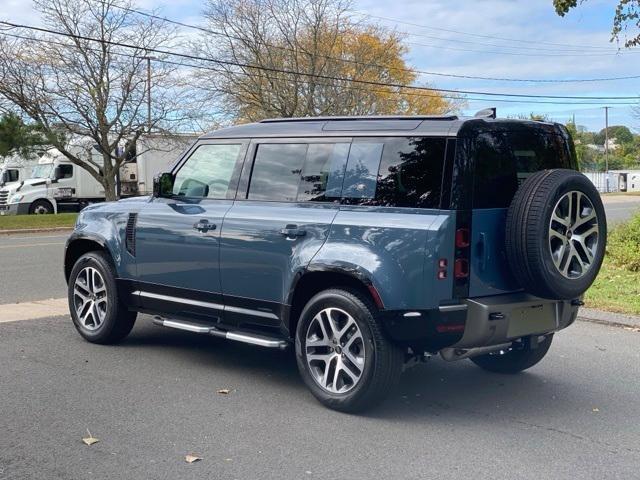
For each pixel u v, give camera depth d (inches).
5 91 1008.9
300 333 209.2
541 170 211.5
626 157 3331.7
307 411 204.1
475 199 190.4
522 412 206.8
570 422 198.5
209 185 245.1
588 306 349.4
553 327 208.5
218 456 170.2
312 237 207.0
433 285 183.9
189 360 258.7
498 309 190.1
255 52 1274.6
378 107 1512.1
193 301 242.8
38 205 1243.2
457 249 186.4
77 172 1283.2
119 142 1206.9
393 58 1536.7
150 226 253.9
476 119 193.8
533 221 187.9
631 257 466.9
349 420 197.0
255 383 231.3
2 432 184.4
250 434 185.2
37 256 587.2
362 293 197.8
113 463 165.3
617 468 166.6
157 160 1347.2
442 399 218.4
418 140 195.3
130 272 263.7
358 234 197.0
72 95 1057.5
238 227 225.3
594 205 199.9
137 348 275.0
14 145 1122.7
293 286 209.6
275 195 224.7
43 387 223.3
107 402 209.6
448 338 187.9
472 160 189.6
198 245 236.8
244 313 227.0
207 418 197.0
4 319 323.6
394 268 188.7
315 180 215.8
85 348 273.4
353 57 1403.8
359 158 206.7
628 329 314.8
